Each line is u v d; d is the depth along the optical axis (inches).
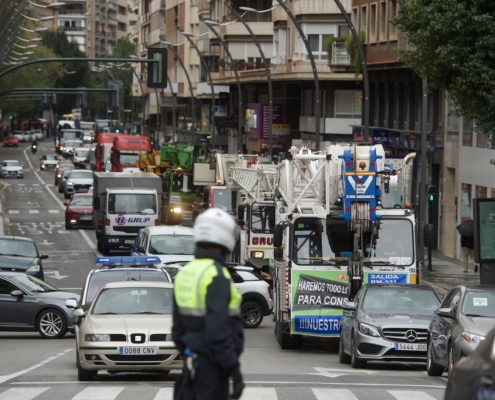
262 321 3782.0
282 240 2731.3
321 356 2711.6
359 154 2650.1
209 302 853.2
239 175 4539.9
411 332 2306.8
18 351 2758.4
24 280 3253.0
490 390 837.2
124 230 5575.8
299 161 2751.0
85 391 1743.4
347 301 2588.6
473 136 5098.4
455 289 2169.0
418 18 3371.1
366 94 4407.0
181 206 6545.3
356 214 2635.3
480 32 3277.6
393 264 2691.9
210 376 858.8
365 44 6599.4
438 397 1706.4
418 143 5561.0
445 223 5531.5
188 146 6717.5
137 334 1964.8
